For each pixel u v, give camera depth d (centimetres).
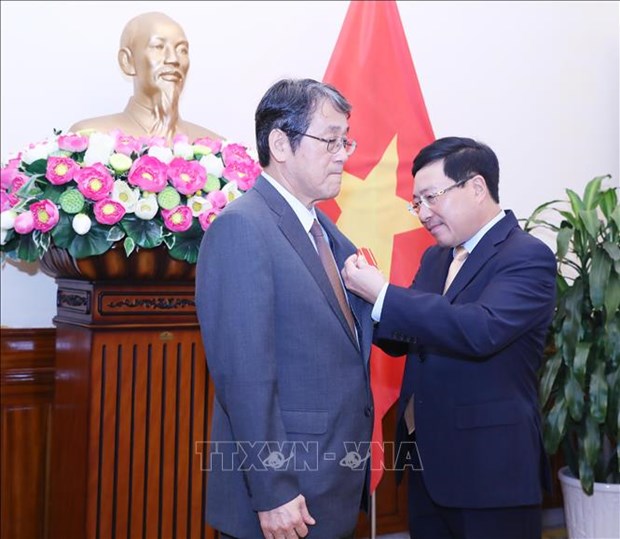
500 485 163
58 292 223
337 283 160
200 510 208
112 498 197
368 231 261
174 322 204
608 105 363
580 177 356
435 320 158
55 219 182
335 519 147
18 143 246
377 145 264
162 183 187
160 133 221
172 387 205
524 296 164
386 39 270
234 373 135
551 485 176
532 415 171
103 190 182
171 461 204
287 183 154
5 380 237
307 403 144
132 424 200
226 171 203
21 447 240
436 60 321
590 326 264
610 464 267
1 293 245
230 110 281
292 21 293
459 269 180
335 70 267
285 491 136
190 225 192
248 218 142
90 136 192
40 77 249
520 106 341
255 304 137
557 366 257
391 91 268
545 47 348
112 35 261
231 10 281
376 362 256
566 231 261
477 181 172
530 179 344
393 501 300
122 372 198
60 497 218
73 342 208
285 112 150
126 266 194
